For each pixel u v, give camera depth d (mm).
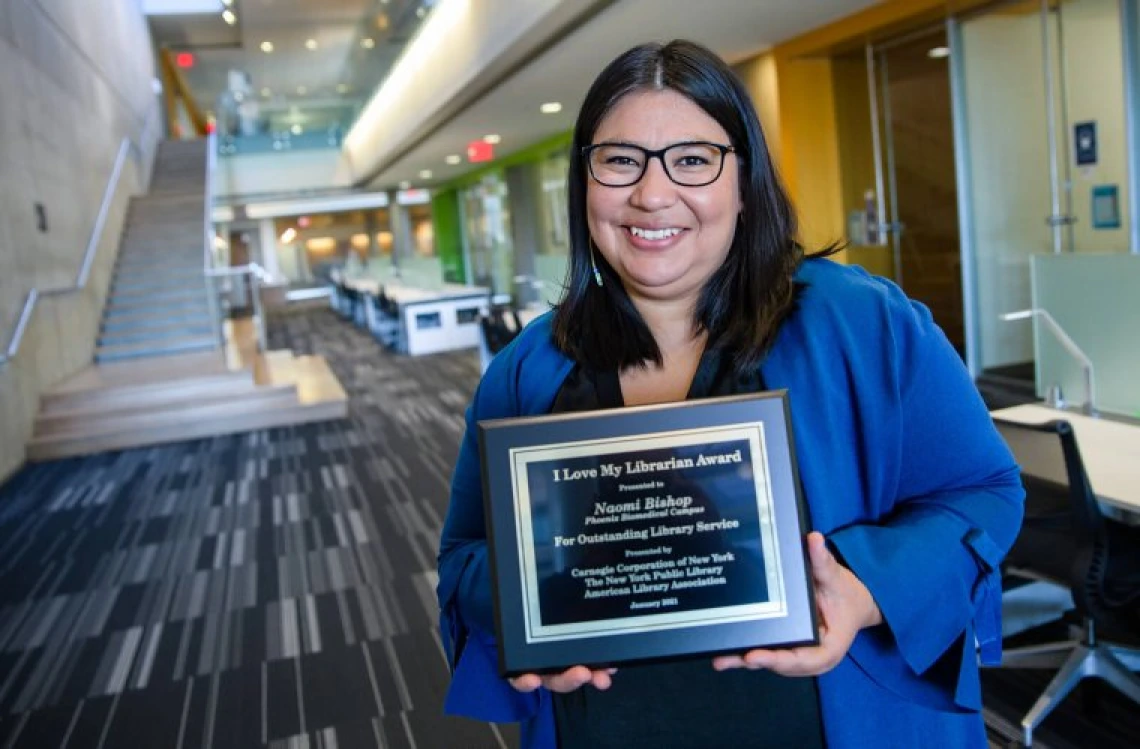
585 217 984
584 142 946
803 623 787
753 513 798
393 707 2906
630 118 897
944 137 6801
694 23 6723
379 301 13492
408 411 8172
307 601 3854
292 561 4379
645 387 975
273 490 5773
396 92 13508
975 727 984
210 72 20625
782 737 914
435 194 21953
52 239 8586
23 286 7512
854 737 898
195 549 4691
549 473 807
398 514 5020
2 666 3404
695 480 801
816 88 7973
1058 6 5621
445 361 11266
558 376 987
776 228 945
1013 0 5840
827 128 7992
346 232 26281
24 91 8070
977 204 6395
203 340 10188
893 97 7270
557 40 7055
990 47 6098
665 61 907
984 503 901
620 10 6223
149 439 7520
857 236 7973
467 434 1062
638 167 901
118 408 7566
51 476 6605
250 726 2855
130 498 5844
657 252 903
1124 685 2508
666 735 931
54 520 5438
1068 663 2547
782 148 8008
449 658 997
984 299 6480
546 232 14914
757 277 935
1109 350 3242
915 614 823
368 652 3312
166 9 15875
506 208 16297
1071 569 2354
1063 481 2291
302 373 9758
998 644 926
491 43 7922
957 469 914
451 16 9383
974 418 917
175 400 7812
